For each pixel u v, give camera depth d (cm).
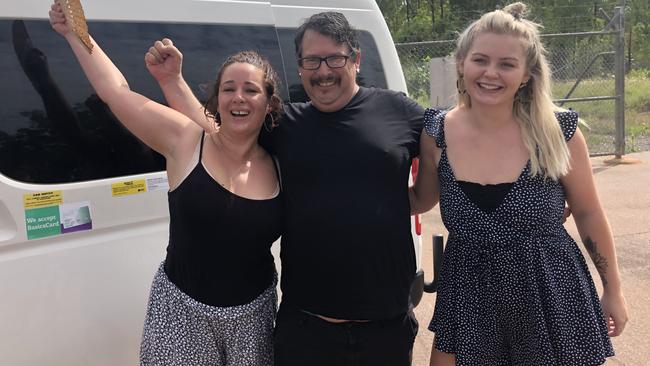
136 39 241
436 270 271
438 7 3500
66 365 217
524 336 212
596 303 215
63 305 215
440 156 220
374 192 212
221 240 199
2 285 202
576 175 211
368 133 216
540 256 206
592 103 1135
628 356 351
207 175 197
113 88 204
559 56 1103
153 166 243
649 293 436
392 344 222
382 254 212
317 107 222
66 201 217
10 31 210
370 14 339
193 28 258
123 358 231
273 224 209
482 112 208
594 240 216
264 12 283
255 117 203
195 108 226
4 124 207
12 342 204
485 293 211
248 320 210
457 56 217
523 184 205
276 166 222
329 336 216
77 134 223
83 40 196
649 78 2138
